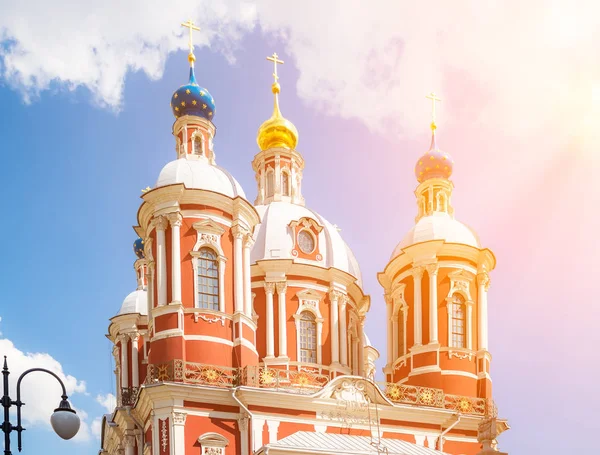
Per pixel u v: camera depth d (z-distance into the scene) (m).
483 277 57.84
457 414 52.50
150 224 50.97
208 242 49.78
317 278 58.78
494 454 43.69
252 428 46.53
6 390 24.25
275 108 67.44
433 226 58.72
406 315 58.25
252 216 52.47
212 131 56.78
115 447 63.72
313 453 44.16
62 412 24.62
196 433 45.75
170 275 48.56
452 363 55.44
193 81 57.94
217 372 47.19
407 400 52.69
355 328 61.03
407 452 47.59
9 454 23.78
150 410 46.97
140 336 65.50
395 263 59.53
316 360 57.22
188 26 59.47
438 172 62.72
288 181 64.81
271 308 57.22
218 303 49.22
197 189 49.91
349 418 49.44
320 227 60.41
